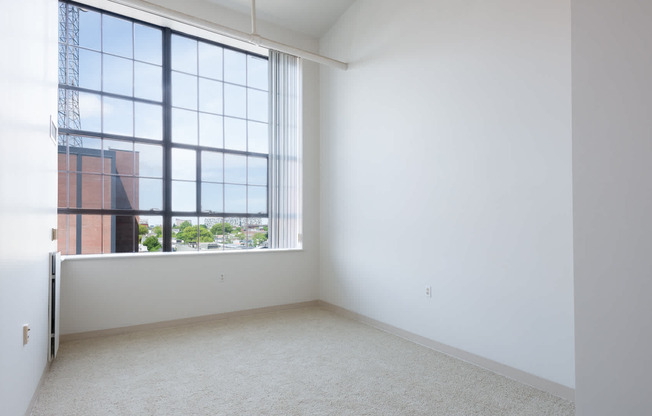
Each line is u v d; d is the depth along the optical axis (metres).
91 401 2.52
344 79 4.97
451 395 2.65
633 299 1.82
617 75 1.88
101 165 4.30
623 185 1.86
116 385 2.77
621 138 1.87
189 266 4.45
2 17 1.64
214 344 3.71
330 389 2.73
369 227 4.51
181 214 4.76
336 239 5.09
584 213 2.01
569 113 2.65
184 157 4.79
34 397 2.41
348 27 4.92
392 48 4.22
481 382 2.88
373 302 4.42
